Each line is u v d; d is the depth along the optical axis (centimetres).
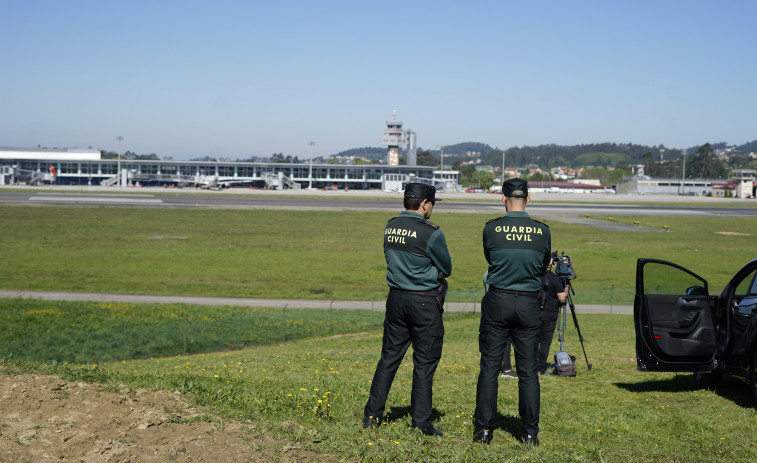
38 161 18662
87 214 8325
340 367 1274
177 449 504
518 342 620
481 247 5938
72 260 4647
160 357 2003
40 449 486
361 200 13138
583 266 4834
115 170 19038
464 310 3008
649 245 6247
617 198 16162
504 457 553
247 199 12419
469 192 19450
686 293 935
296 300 3325
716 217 10144
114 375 811
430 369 629
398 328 628
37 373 771
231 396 692
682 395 942
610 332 2130
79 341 2170
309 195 14562
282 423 600
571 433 704
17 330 2458
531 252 600
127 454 486
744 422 765
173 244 5684
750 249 6016
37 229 6581
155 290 3572
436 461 524
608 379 1107
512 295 607
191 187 18462
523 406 625
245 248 5547
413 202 622
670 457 619
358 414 694
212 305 3130
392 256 618
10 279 3819
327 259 5000
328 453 525
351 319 2684
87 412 585
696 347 916
